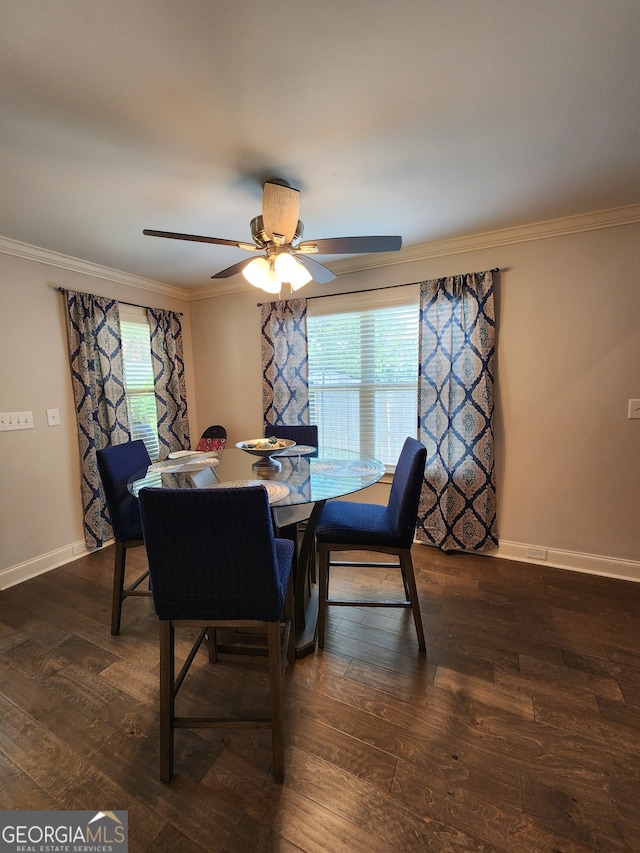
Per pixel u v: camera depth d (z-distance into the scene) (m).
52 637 1.96
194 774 1.25
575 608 2.10
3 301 2.46
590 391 2.40
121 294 3.25
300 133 1.46
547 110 1.37
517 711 1.45
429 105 1.33
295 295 3.31
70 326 2.81
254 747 1.35
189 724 1.22
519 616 2.04
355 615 2.09
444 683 1.59
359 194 1.98
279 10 0.98
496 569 2.57
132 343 3.39
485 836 1.06
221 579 1.19
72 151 1.54
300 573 1.93
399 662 1.72
